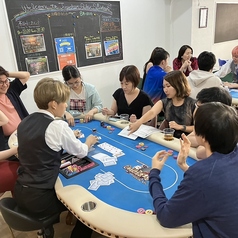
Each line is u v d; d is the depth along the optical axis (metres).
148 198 1.25
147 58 4.73
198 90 2.54
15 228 1.42
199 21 4.78
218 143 0.88
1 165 2.02
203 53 2.57
